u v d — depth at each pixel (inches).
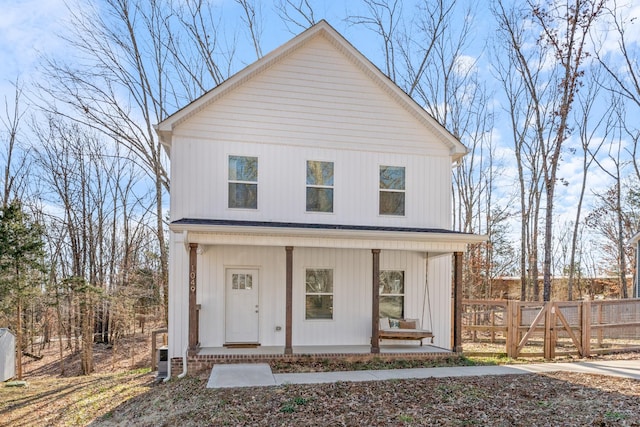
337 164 473.7
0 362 611.8
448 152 502.0
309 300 463.8
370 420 244.4
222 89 444.5
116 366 753.6
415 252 489.1
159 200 779.4
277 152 460.4
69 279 711.7
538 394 289.0
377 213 478.3
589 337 456.1
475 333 589.0
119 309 781.3
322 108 474.0
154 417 297.9
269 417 254.2
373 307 416.2
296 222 458.0
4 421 399.2
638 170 981.8
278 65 466.3
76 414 374.9
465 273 989.8
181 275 430.3
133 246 1041.5
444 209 495.2
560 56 651.5
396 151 488.4
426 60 884.0
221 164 446.6
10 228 624.1
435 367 387.9
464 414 251.8
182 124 442.9
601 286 1279.5
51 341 1026.1
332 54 479.5
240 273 452.8
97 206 949.8
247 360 390.3
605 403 265.1
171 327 424.8
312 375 347.6
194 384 350.3
